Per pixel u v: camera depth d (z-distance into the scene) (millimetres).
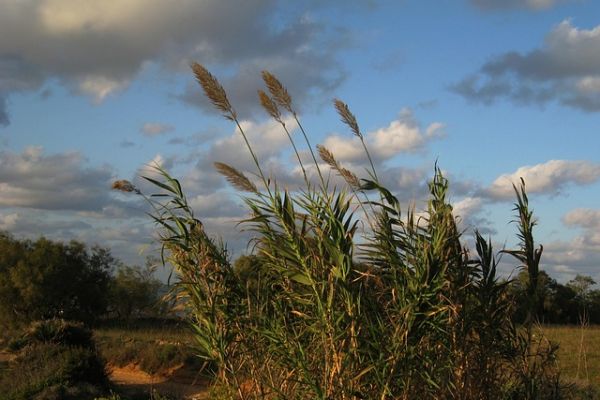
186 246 6152
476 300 6344
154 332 30281
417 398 5570
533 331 7133
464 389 5922
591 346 17984
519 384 6586
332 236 5691
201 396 6695
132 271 47594
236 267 6410
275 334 5727
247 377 6043
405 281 5918
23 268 48188
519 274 7082
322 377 5488
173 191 6281
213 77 5852
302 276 5766
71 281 49344
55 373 17594
